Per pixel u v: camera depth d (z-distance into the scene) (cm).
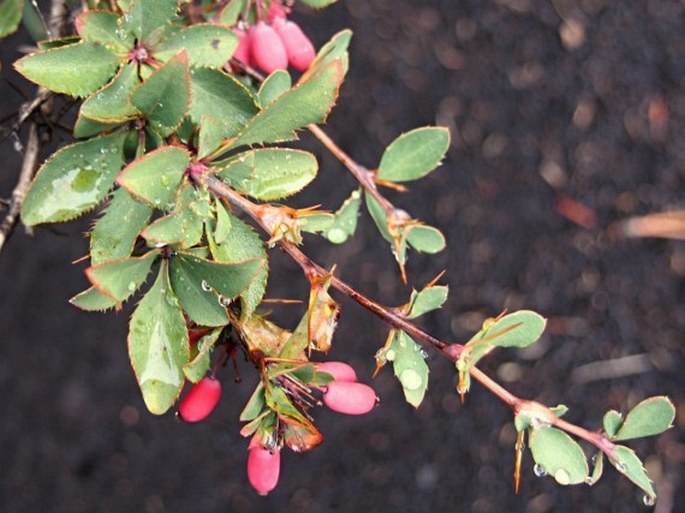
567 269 94
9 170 93
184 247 30
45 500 91
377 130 97
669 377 91
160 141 31
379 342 91
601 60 100
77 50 31
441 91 99
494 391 33
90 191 31
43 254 95
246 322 32
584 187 97
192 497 91
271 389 32
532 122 99
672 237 95
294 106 30
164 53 32
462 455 91
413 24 101
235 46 32
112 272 29
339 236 38
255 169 31
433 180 96
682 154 97
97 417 93
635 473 33
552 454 32
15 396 93
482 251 95
